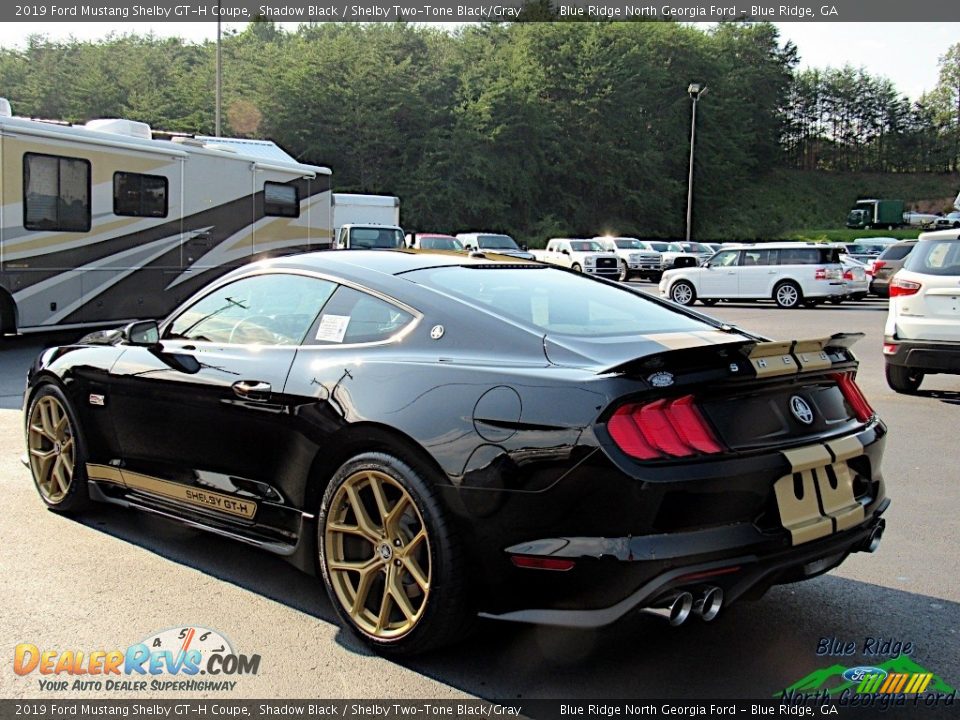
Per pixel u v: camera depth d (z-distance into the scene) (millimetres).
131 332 4617
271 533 3992
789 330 17312
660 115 83875
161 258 13750
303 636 3670
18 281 11664
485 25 84500
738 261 24297
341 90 66250
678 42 85312
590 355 3340
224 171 14773
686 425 3113
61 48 72375
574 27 80188
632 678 3385
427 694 3234
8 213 11484
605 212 79938
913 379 9781
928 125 126812
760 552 3148
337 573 3645
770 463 3201
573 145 77375
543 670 3430
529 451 3119
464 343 3561
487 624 3559
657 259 35656
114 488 4840
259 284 4391
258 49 72875
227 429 4098
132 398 4551
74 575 4254
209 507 4273
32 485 5711
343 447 3611
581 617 3082
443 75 72188
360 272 4051
